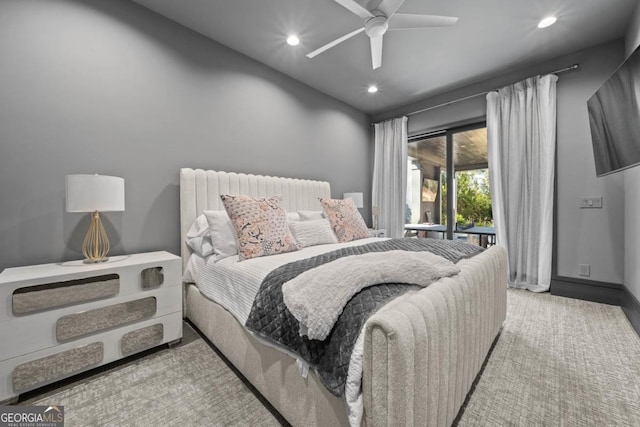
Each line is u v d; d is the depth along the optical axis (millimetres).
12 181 1662
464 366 1179
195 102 2490
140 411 1241
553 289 2861
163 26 2289
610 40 2570
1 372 1255
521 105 3008
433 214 4297
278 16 2271
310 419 1011
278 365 1180
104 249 1978
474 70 3139
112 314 1688
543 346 1810
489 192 3492
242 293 1518
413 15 1884
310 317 939
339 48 2715
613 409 1241
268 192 2932
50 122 1782
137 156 2156
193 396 1344
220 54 2658
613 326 2102
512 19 2295
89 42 1931
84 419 1194
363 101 4055
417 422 799
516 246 3088
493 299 1690
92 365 1494
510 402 1294
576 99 2740
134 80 2137
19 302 1383
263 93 3033
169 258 1868
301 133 3473
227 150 2721
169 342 1812
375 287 1030
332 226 2709
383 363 737
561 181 2826
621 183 2514
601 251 2613
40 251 1749
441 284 1082
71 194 1594
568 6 2146
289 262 1603
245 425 1160
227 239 2004
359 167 4430
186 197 2334
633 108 1656
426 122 3959
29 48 1711
